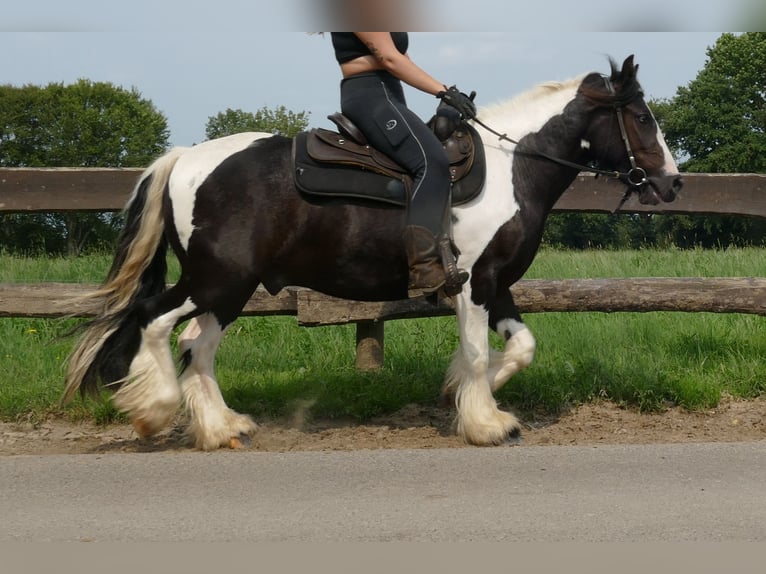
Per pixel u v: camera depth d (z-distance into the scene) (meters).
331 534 3.59
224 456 4.83
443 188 5.00
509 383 6.30
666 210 6.75
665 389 6.20
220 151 5.16
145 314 5.11
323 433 5.70
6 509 3.92
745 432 5.71
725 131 57.75
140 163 56.31
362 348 6.79
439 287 5.03
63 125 54.38
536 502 3.97
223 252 5.03
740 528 3.64
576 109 5.45
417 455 4.83
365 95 5.07
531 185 5.36
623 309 6.48
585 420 5.99
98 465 4.64
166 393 5.07
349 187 5.06
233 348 7.29
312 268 5.20
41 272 9.65
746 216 6.80
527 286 6.42
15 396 6.04
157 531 3.63
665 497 4.04
